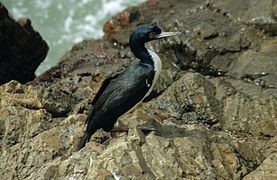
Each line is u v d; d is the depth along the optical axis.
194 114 14.68
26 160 12.66
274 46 17.08
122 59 17.50
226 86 15.41
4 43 17.27
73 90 15.30
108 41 18.86
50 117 13.88
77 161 11.88
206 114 14.60
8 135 13.38
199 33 17.48
